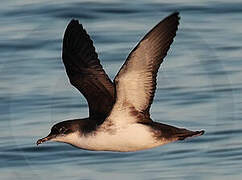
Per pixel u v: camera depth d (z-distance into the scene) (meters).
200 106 18.16
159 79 19.50
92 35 22.14
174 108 18.11
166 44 11.55
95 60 12.77
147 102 11.85
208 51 21.09
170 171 15.55
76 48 12.86
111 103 12.38
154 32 11.46
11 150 16.45
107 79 12.66
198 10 23.56
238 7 23.64
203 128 17.17
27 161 16.08
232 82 19.38
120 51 21.08
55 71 20.12
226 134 16.81
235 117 17.58
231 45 21.41
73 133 12.45
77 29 12.98
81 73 12.73
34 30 22.55
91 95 12.52
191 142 16.48
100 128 12.09
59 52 21.27
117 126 12.02
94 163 15.89
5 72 20.33
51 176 15.48
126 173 15.53
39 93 18.92
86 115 17.95
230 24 22.78
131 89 11.73
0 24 23.08
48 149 16.34
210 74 19.72
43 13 23.48
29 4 24.05
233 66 20.23
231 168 15.53
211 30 22.42
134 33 22.12
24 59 20.98
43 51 21.44
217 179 15.25
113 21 23.05
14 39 22.03
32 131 17.19
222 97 18.61
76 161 15.97
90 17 23.25
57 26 22.81
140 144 12.09
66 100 18.53
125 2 23.95
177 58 20.81
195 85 19.09
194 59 20.72
